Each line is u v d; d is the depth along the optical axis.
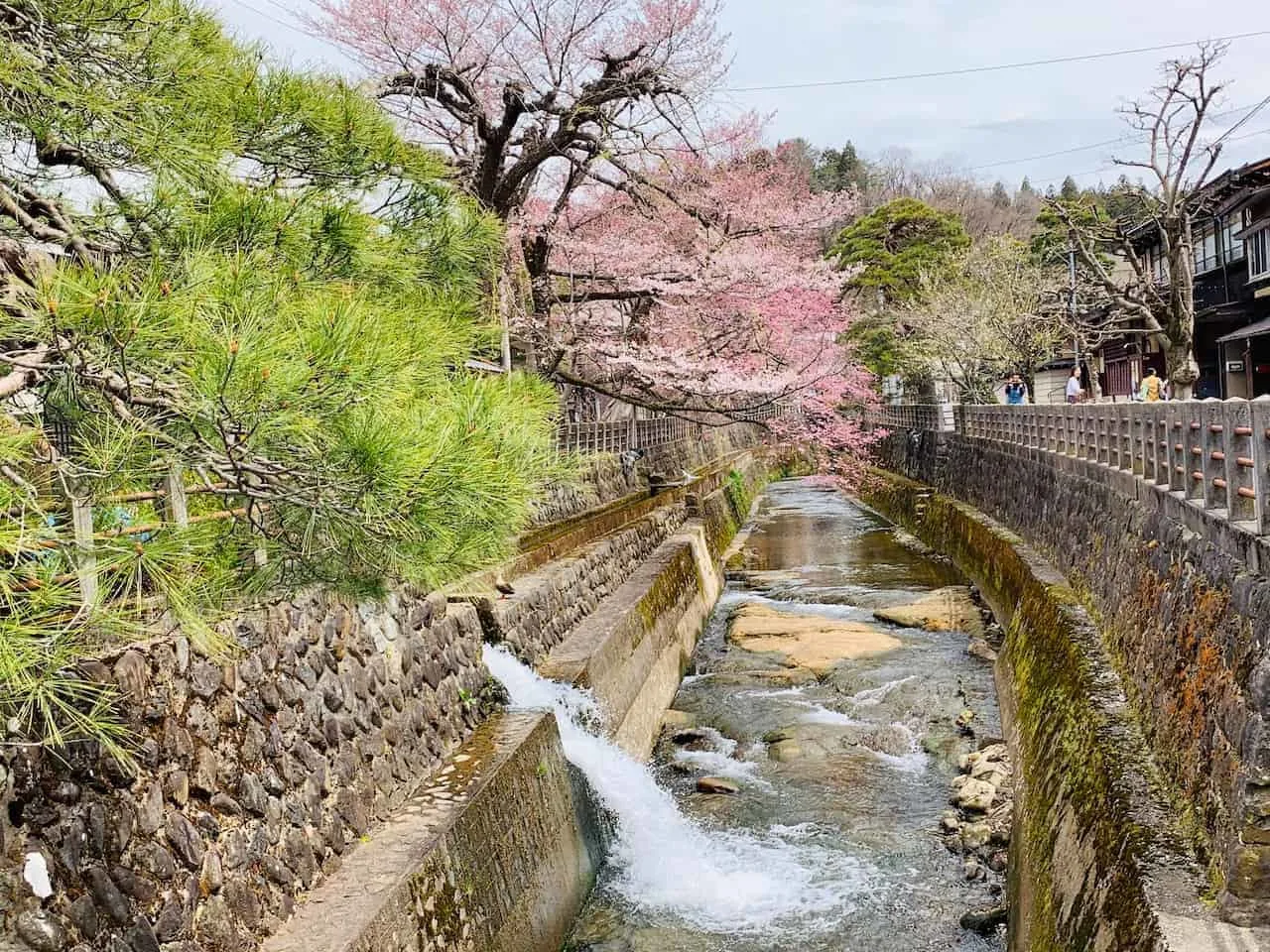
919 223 39.25
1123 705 8.62
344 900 5.51
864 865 9.71
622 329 18.42
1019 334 30.22
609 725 11.60
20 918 3.73
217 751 5.20
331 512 3.96
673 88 14.46
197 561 4.20
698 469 32.66
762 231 17.88
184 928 4.59
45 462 3.42
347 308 3.88
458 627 9.02
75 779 4.18
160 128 4.80
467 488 4.04
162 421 3.65
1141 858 5.82
